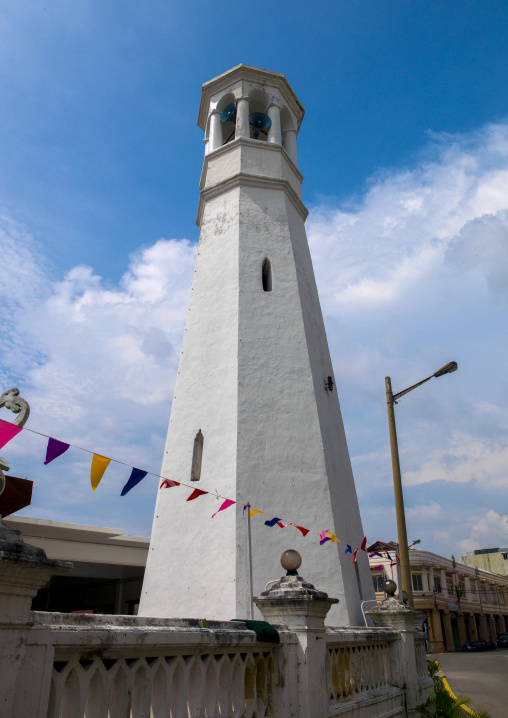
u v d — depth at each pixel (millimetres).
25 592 3635
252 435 14828
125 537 20188
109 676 4258
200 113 22438
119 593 22719
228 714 5492
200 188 21109
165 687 4777
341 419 18141
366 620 14938
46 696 3627
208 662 5359
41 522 18281
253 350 16094
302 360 16562
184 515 14414
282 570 13438
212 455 14836
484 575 69938
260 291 17203
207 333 16844
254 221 18438
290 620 7043
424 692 11938
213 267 17984
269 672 6422
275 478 14492
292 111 22109
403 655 10828
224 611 12664
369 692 9188
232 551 13227
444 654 48375
